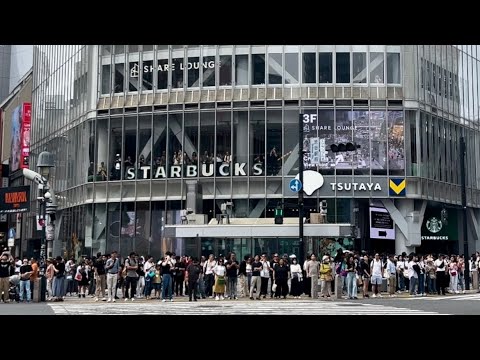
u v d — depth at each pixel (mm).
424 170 43406
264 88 43031
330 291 28281
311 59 43031
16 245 62969
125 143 44812
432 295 30391
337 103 42469
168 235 35250
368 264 29828
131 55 45531
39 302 25969
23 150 66812
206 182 42750
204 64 43875
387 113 42656
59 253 49719
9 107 81125
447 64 48094
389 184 41906
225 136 42969
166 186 43281
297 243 34344
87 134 46406
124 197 44188
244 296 28891
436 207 46719
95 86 46406
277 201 41875
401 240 42594
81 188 46812
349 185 41781
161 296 27656
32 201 62000
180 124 43719
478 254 37750
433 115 45406
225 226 34500
